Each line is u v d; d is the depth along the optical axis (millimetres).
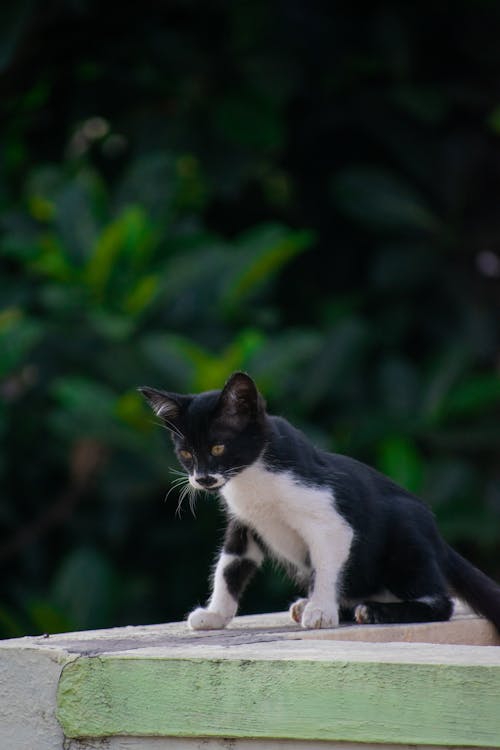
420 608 5652
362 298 13039
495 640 5930
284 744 3648
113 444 10539
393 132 12984
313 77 13016
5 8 11320
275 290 13375
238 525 5871
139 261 11031
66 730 3904
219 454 5762
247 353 10000
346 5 12977
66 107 13453
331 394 12156
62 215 11148
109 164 13641
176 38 12664
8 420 11641
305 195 13703
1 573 12250
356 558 5656
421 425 11359
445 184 12906
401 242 12938
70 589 10500
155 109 13102
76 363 11391
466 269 13086
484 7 12867
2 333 10391
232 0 12766
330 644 4078
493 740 3396
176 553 12336
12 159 13523
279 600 11672
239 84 12758
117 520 11648
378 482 6059
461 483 11023
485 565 12352
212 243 11977
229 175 12570
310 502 5543
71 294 11008
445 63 13211
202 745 3748
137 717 3820
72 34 12766
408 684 3494
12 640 4504
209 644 4266
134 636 4699
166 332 11422
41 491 12352
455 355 11586
